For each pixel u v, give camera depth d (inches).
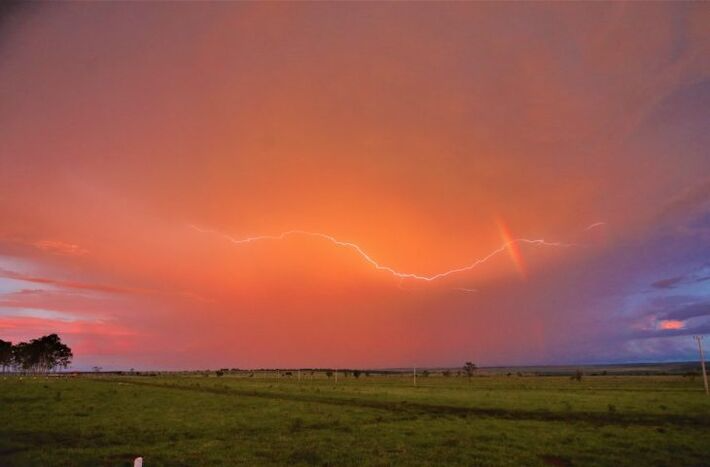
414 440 1186.6
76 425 1365.7
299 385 3892.7
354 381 5039.4
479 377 6747.1
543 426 1451.8
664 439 1216.8
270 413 1738.4
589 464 950.4
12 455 964.0
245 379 5442.9
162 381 4493.1
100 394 2476.6
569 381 4923.7
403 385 4010.8
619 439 1214.9
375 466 907.4
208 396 2500.0
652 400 2288.4
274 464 912.9
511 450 1070.4
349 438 1208.8
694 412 1814.7
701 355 2876.5
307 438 1202.6
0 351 6220.5
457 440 1194.0
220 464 909.8
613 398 2425.0
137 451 1015.6
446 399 2412.6
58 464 885.8
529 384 4207.7
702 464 952.9
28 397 2160.4
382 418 1633.9
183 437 1211.9
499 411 1888.5
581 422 1552.7
